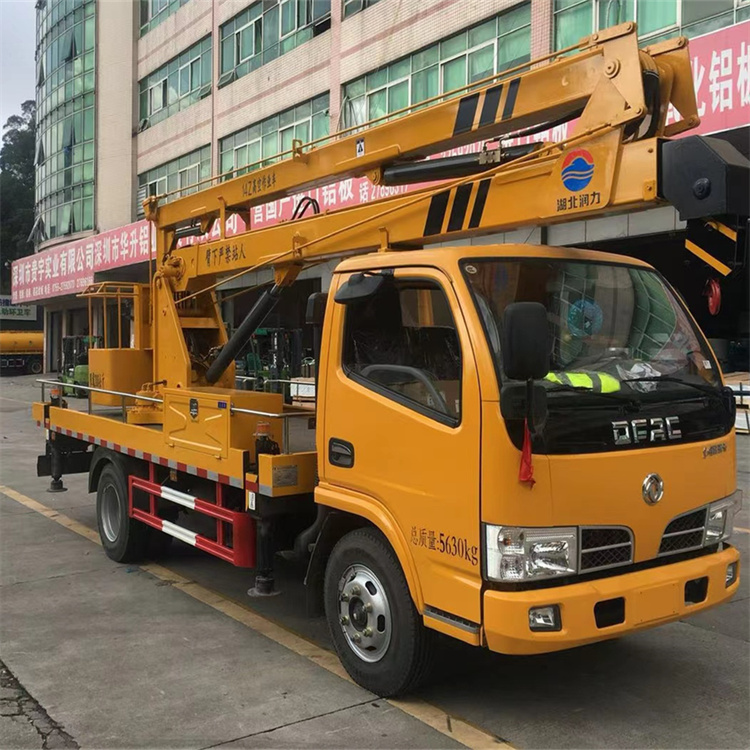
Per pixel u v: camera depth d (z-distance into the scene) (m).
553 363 3.38
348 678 4.02
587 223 12.39
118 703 3.70
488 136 4.33
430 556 3.39
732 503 3.80
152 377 7.00
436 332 3.48
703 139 3.10
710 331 7.34
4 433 15.73
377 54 17.94
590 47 3.64
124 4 30.42
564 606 3.10
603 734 3.44
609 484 3.24
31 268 35.72
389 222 4.47
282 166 5.49
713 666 4.22
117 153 31.02
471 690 3.89
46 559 6.38
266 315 5.62
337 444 3.96
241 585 5.68
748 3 10.66
